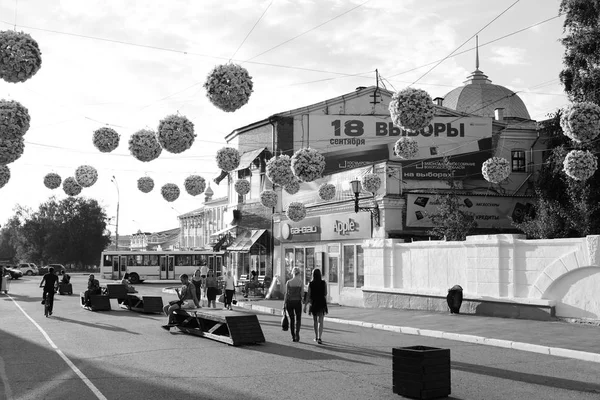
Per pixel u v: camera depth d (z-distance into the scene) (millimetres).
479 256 19203
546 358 11820
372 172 25812
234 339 13414
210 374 10016
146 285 52875
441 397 8250
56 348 13328
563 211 24484
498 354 12367
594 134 12250
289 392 8586
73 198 96875
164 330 16891
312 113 34438
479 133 32938
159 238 107062
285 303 14320
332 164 33562
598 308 15961
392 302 22984
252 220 37594
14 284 53531
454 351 12805
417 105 11430
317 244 30359
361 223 26469
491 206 26500
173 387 8977
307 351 12656
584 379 9617
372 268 24219
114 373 10195
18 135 10758
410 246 22344
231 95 10766
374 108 35125
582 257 16172
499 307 18297
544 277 17172
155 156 13711
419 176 31312
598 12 25656
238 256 40125
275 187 34594
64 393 8656
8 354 12523
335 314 21578
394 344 13789
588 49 25812
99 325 18438
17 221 97375
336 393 8523
